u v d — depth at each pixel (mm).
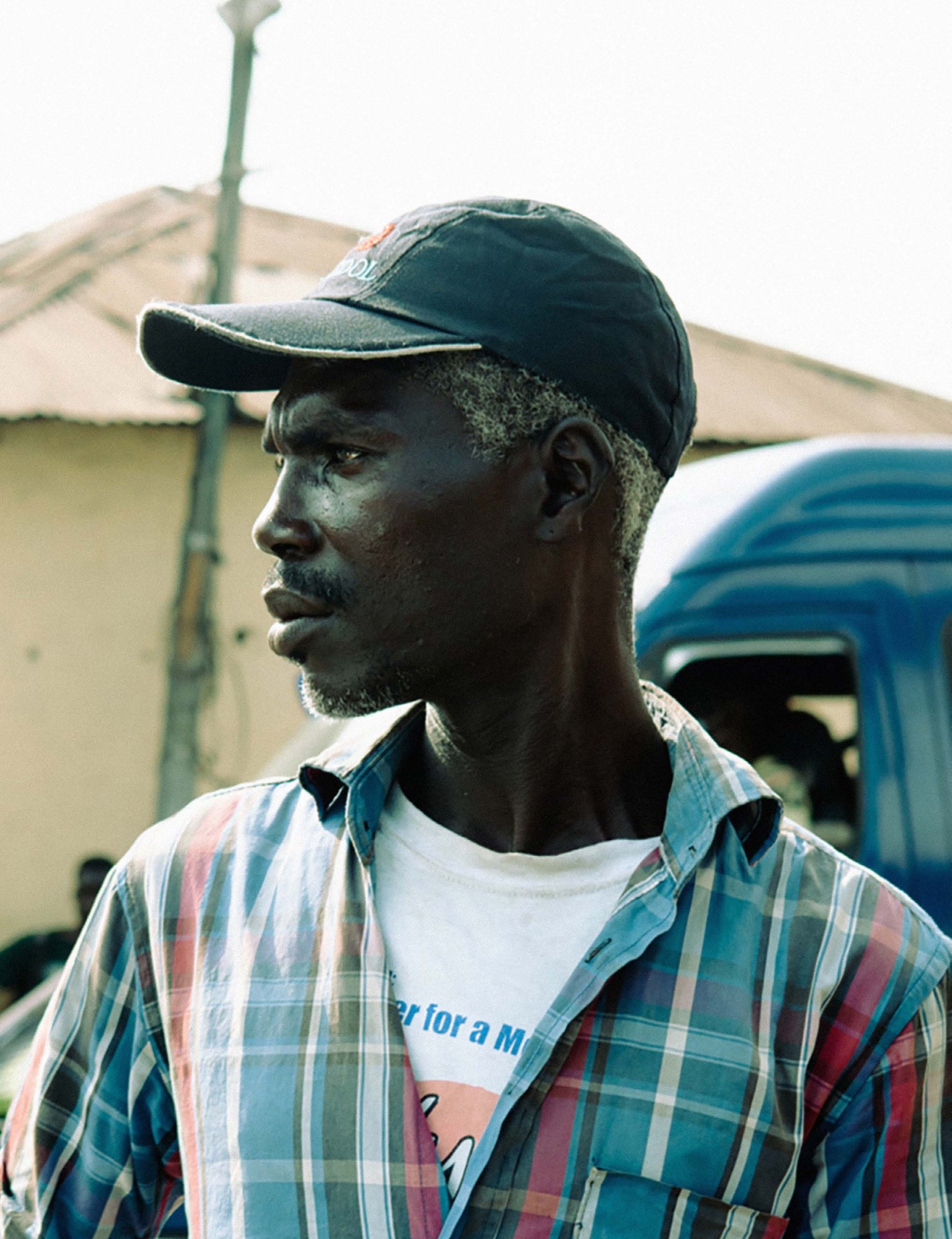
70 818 8547
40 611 8562
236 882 1292
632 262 1270
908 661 3105
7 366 8586
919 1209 1217
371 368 1184
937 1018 1236
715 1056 1159
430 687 1216
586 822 1272
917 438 3418
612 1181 1116
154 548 8695
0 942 8336
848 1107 1219
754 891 1247
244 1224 1133
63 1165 1289
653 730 1343
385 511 1176
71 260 10125
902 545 3178
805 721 3119
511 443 1199
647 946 1187
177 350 1321
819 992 1209
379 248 1242
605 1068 1151
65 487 8602
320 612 1203
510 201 1249
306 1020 1188
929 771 3061
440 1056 1166
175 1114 1269
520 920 1222
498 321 1187
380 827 1296
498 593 1200
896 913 1268
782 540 3168
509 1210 1108
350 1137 1135
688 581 3115
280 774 3180
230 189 6980
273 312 1191
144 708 8672
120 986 1309
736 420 9664
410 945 1221
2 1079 2598
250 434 8719
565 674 1245
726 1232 1134
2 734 8484
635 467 1279
